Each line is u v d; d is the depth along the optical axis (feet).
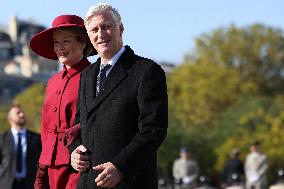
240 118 392.88
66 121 37.65
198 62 510.17
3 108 534.78
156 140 30.22
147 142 30.12
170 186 200.64
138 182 30.78
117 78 31.30
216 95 467.93
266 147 363.35
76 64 38.70
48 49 40.52
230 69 489.26
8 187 64.69
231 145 361.10
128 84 31.09
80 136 33.42
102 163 30.71
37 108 441.68
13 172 64.28
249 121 388.37
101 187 30.83
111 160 30.22
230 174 149.38
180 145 274.77
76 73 38.55
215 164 351.25
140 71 31.17
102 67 32.07
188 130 338.54
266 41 513.86
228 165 150.20
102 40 31.65
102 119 31.01
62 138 37.09
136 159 29.99
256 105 408.05
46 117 38.63
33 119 430.20
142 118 30.68
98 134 30.96
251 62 513.04
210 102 468.34
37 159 65.26
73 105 37.78
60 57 38.75
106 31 31.73
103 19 31.68
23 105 449.06
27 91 463.83
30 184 65.00
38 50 40.45
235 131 387.34
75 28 38.47
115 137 30.73
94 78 32.48
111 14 31.86
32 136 65.72
